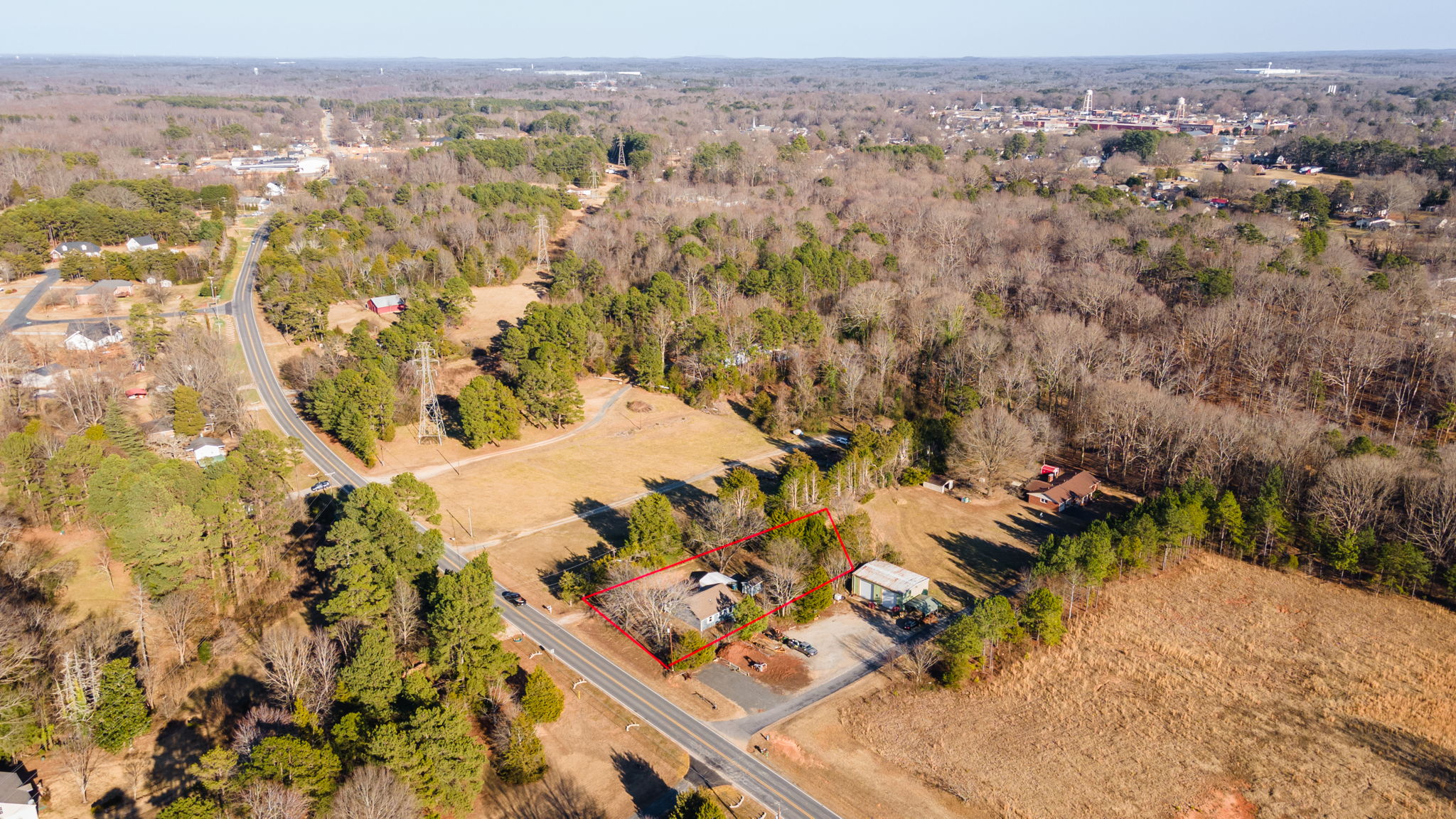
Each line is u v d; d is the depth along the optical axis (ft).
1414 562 357.61
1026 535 426.10
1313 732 289.94
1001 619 321.93
